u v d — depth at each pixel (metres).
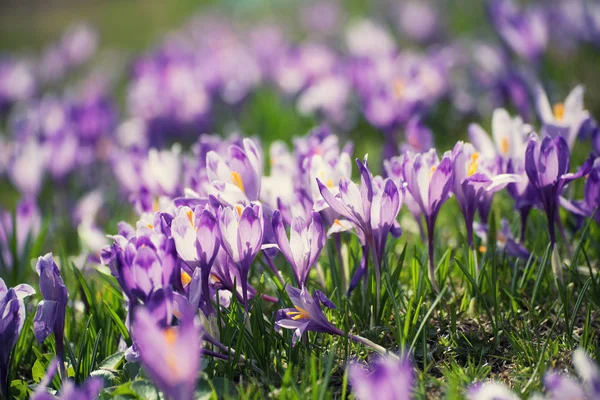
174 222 2.82
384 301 3.26
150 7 19.05
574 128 3.79
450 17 11.19
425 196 3.22
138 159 4.61
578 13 7.39
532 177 3.25
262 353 2.98
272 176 3.64
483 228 3.60
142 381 2.71
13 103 9.03
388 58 6.77
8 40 17.84
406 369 2.36
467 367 3.01
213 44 10.54
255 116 8.22
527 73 5.99
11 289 2.85
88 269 4.30
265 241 3.28
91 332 3.32
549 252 3.66
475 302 3.38
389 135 5.72
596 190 3.46
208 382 2.71
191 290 2.71
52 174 5.86
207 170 3.33
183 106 7.07
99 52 14.93
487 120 6.88
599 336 3.15
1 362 2.88
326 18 12.34
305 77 7.83
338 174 3.31
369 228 3.04
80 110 6.78
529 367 2.92
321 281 3.61
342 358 3.04
